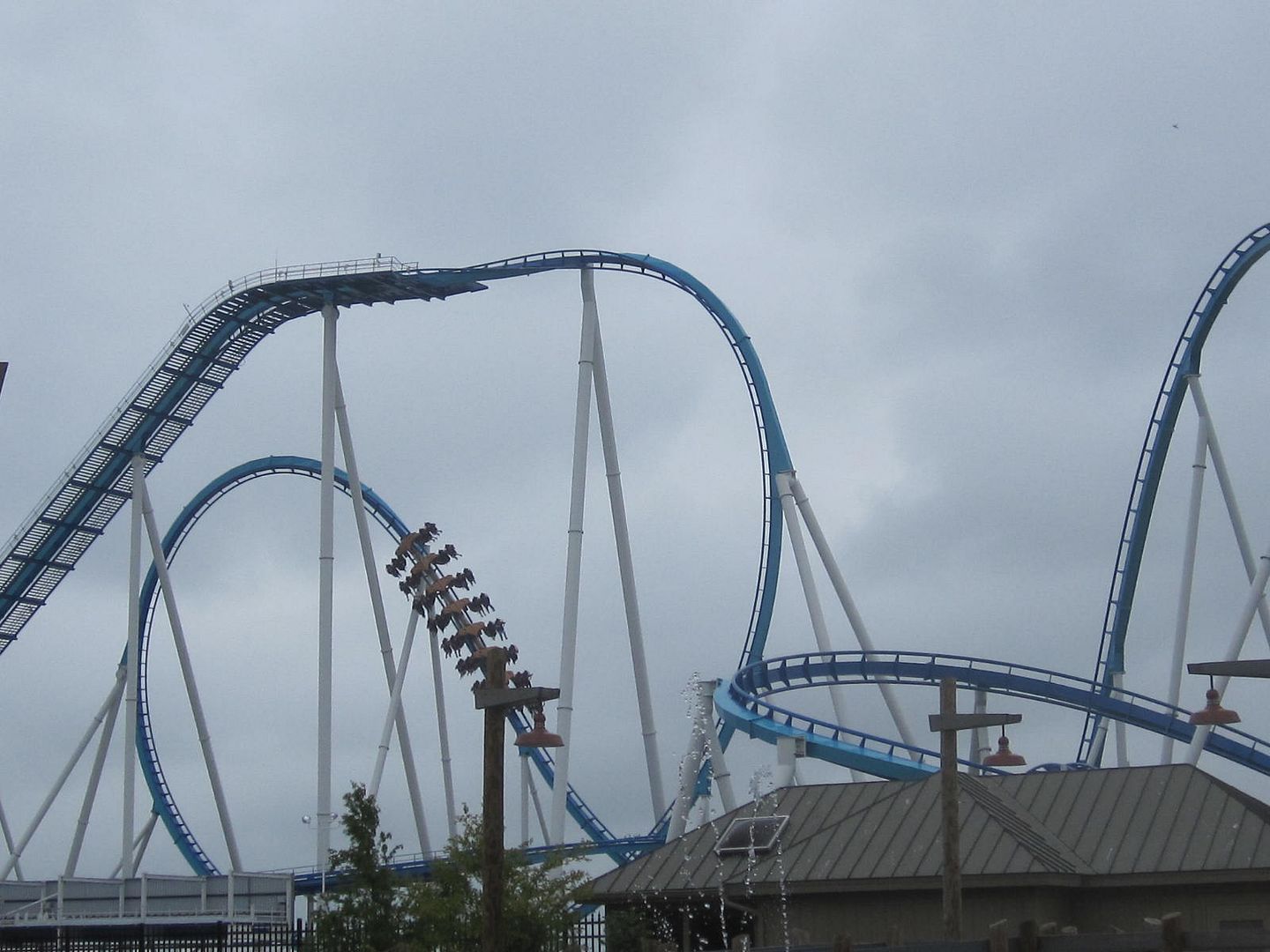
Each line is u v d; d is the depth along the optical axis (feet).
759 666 200.85
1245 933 70.03
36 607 230.27
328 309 217.97
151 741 253.44
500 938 84.79
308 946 111.04
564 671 192.95
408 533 240.32
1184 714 180.04
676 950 108.06
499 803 86.07
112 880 174.70
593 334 207.41
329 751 206.28
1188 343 196.95
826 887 108.47
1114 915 107.34
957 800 91.50
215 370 225.76
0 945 153.89
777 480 210.18
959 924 89.86
